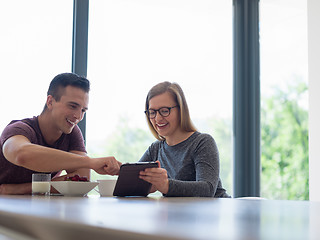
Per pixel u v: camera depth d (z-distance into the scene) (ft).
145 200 3.62
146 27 11.76
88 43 10.04
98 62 10.32
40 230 1.57
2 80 9.01
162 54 11.93
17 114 9.05
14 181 6.32
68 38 9.84
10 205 2.48
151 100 6.66
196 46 12.08
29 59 9.27
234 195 11.84
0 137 6.26
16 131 5.97
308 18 10.89
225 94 12.09
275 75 12.73
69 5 9.89
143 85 11.75
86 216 1.66
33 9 9.46
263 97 12.48
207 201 3.45
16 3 9.30
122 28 11.10
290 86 13.35
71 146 7.03
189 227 1.33
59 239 1.45
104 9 10.57
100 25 10.46
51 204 2.65
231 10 12.25
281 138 13.34
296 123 13.53
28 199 3.51
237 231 1.26
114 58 10.86
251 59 12.12
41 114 6.64
